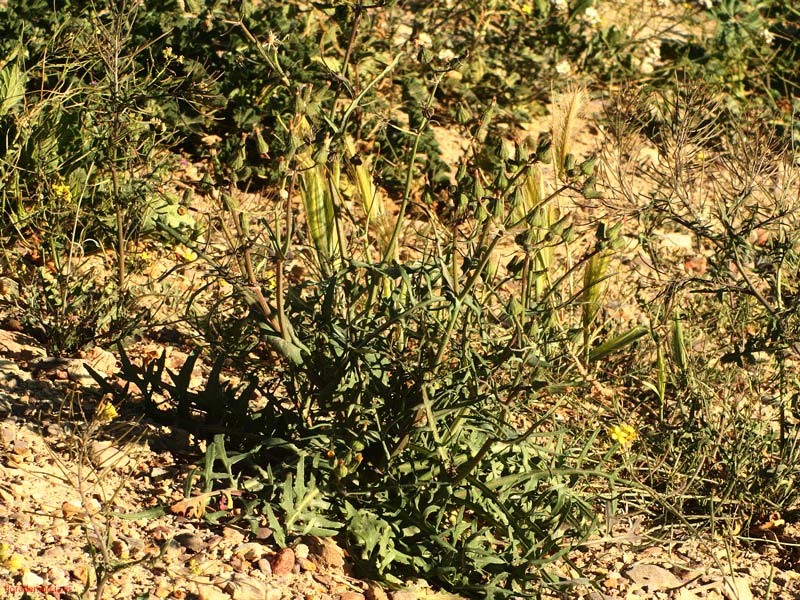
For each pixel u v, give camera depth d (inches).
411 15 306.2
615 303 214.1
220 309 182.7
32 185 194.5
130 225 193.0
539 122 284.2
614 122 219.9
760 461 167.9
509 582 132.8
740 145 201.5
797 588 148.6
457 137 263.3
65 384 153.8
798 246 190.9
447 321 150.6
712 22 365.1
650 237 195.5
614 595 139.8
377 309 160.4
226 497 134.8
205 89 210.7
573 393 174.2
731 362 175.9
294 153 128.3
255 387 147.8
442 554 135.4
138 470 137.5
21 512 121.1
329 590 125.2
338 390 141.0
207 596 115.8
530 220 128.3
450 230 184.9
